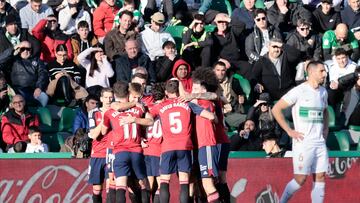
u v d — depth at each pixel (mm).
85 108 54156
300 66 61500
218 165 44719
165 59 58531
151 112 45156
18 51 57531
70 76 58062
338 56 61531
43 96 57156
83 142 50406
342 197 53125
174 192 50281
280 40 60688
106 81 58375
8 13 60844
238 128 56812
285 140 56125
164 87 47125
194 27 61594
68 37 60219
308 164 44156
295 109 44406
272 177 51438
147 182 45844
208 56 60969
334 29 66625
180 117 44375
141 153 45250
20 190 48281
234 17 64188
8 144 53250
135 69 55656
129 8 62719
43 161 48781
